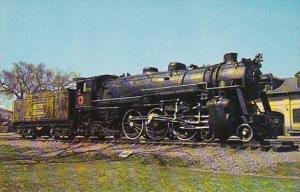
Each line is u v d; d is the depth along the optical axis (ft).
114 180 29.91
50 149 58.23
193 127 53.36
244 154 41.04
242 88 50.42
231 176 31.65
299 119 106.01
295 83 111.86
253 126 48.42
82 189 26.40
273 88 53.93
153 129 58.90
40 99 83.10
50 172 34.42
